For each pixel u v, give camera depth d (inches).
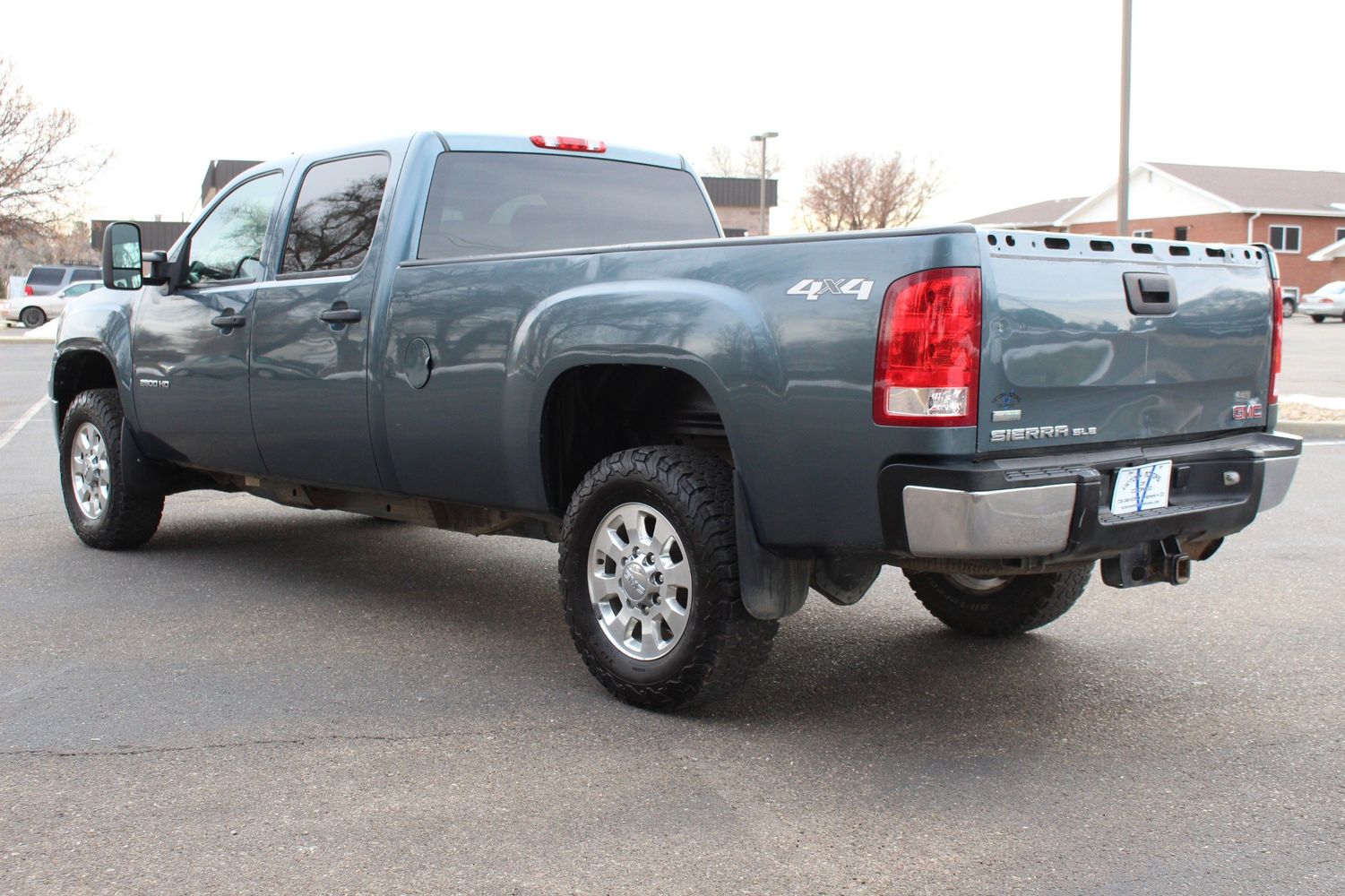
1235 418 163.3
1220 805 132.7
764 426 142.3
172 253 239.6
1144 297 147.6
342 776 139.3
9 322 1594.5
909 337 130.9
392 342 187.6
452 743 149.9
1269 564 250.1
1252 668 182.2
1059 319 137.7
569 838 123.6
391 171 198.4
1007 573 141.9
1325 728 156.6
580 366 162.6
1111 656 188.2
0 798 133.0
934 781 138.8
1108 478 140.9
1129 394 146.8
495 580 239.6
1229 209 2095.2
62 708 162.2
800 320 139.6
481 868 117.1
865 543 138.1
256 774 139.7
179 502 331.0
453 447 180.7
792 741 151.1
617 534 163.0
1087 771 142.3
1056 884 114.3
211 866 117.5
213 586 232.1
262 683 173.5
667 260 154.9
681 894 112.3
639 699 160.1
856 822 127.9
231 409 220.5
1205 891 113.3
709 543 149.1
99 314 255.0
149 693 168.9
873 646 193.3
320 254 206.8
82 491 264.5
